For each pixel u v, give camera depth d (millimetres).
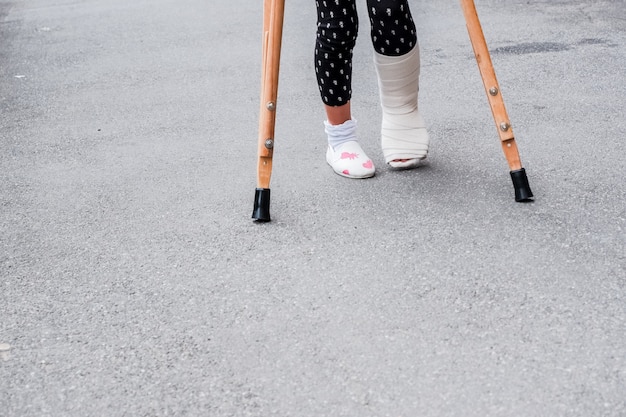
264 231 3145
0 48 7285
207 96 5188
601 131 3967
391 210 3230
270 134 3186
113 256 3062
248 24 7289
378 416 2066
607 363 2207
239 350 2396
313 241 3031
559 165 3566
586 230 2959
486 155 3746
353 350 2346
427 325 2441
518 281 2645
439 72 5195
